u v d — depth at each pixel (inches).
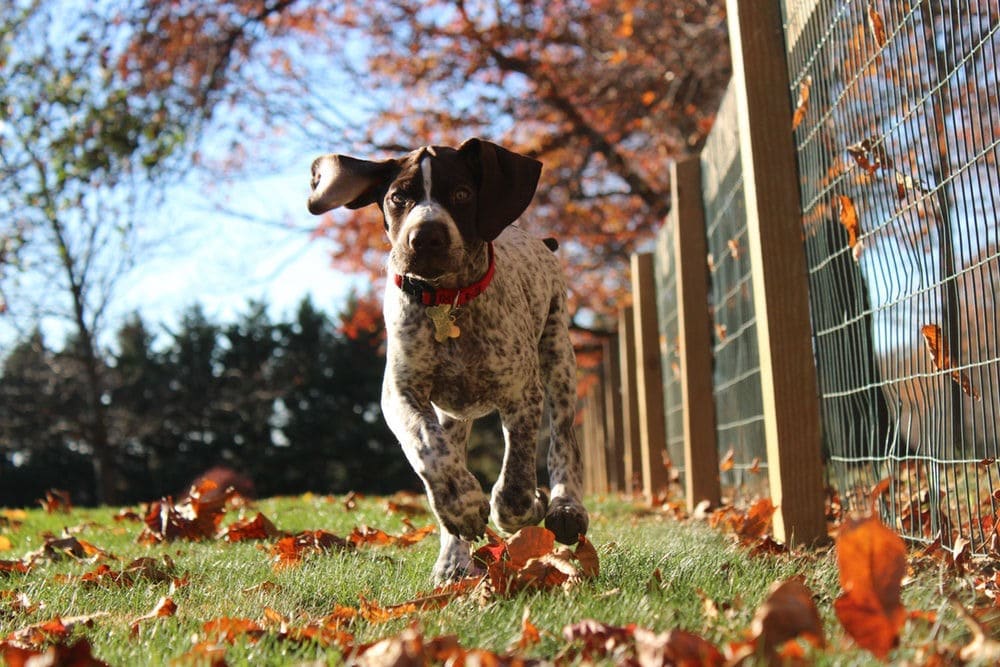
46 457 1167.0
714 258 268.1
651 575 112.1
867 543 78.1
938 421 135.2
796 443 158.4
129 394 1177.4
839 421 174.1
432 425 134.0
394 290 144.9
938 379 134.0
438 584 128.3
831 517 182.7
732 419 259.6
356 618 105.9
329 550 156.8
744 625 88.8
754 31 165.9
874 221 151.9
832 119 164.6
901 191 139.6
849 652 77.2
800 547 150.4
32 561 164.9
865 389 159.0
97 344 820.0
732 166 229.5
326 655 87.3
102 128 510.6
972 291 124.6
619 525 201.5
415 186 140.9
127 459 1197.1
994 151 115.3
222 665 84.4
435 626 97.0
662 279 348.8
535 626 93.3
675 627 89.8
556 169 563.8
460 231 139.0
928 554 130.9
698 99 486.0
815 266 181.8
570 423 167.5
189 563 148.2
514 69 567.2
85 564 159.2
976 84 119.0
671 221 310.5
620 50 496.7
